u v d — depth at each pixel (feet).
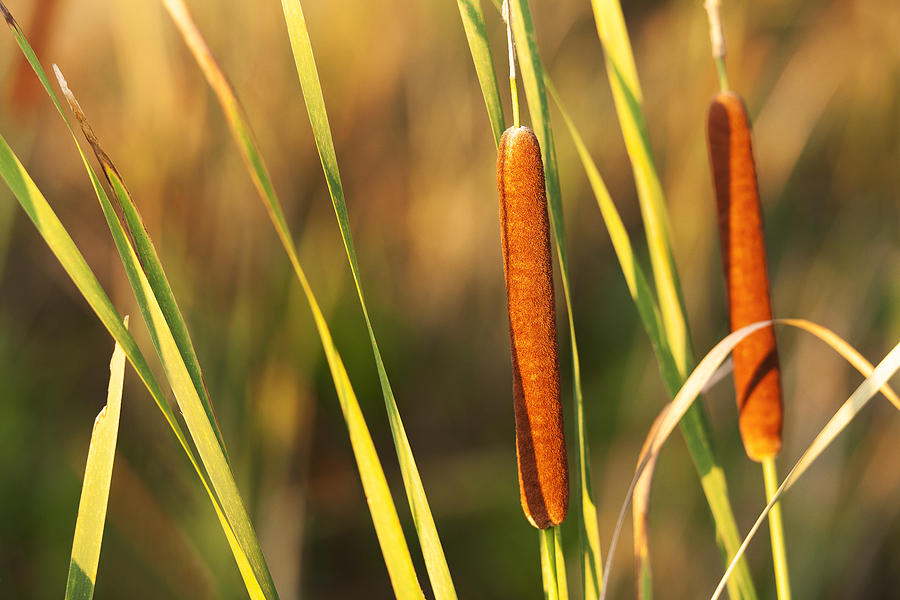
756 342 3.63
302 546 7.00
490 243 8.46
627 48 3.84
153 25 6.37
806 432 7.65
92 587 3.41
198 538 6.72
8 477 6.61
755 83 8.69
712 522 7.63
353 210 8.09
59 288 7.34
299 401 7.02
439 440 8.32
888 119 8.48
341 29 7.62
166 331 3.37
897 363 3.52
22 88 5.53
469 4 3.57
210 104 6.59
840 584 7.25
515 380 3.39
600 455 8.18
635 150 3.86
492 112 3.57
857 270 8.13
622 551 7.62
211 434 3.40
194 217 6.61
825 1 8.60
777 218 8.87
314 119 3.38
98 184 3.34
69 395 7.21
